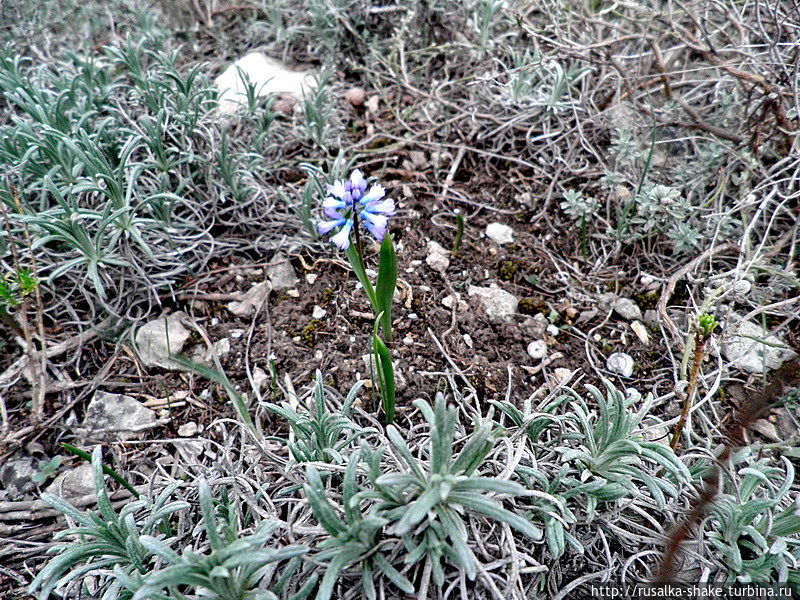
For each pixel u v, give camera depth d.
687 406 0.22
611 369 0.28
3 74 0.32
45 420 0.26
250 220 0.32
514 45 0.39
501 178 0.36
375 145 0.37
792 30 0.31
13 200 0.28
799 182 0.31
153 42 0.40
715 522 0.22
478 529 0.20
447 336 0.28
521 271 0.31
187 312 0.30
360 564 0.19
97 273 0.28
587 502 0.21
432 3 0.40
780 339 0.28
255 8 0.46
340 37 0.41
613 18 0.40
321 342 0.28
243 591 0.18
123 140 0.32
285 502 0.22
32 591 0.18
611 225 0.33
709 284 0.30
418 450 0.23
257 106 0.35
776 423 0.26
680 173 0.33
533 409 0.26
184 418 0.26
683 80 0.33
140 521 0.22
